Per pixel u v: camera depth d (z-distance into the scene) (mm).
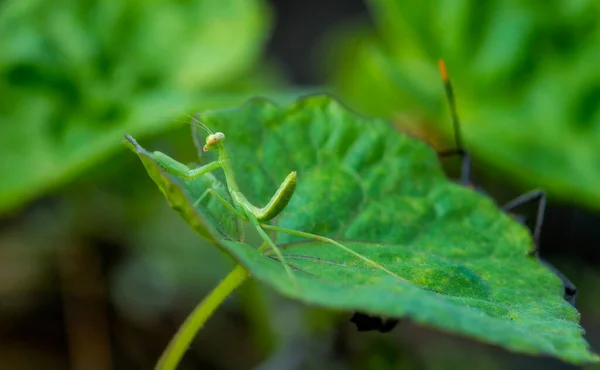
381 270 187
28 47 257
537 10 262
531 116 262
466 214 203
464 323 166
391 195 203
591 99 259
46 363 263
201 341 274
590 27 259
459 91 271
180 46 272
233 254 171
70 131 251
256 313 258
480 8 267
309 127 205
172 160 191
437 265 188
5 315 269
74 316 271
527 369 252
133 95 260
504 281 191
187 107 245
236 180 196
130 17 269
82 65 260
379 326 191
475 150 261
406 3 276
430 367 252
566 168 252
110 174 264
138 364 271
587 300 268
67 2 263
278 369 254
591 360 167
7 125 250
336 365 253
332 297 167
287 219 196
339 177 203
